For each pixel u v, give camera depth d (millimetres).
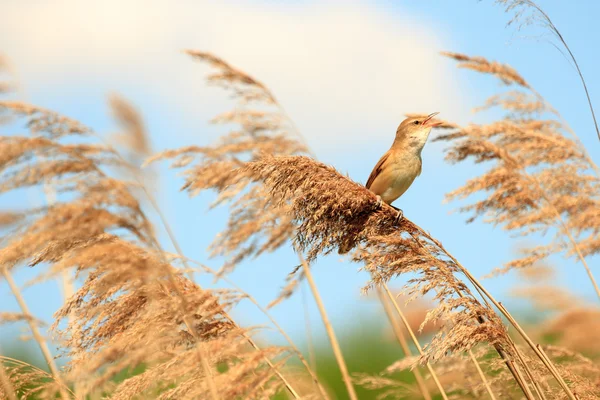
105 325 7883
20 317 7395
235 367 7156
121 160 7281
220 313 8117
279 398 9047
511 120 10906
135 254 6980
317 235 8430
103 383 6496
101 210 6750
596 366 9320
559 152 10391
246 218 7379
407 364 8195
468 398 10703
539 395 8008
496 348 8086
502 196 9758
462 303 7883
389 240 8227
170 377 7254
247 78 9359
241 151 8586
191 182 7625
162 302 7656
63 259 7230
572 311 9766
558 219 9922
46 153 6695
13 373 8422
